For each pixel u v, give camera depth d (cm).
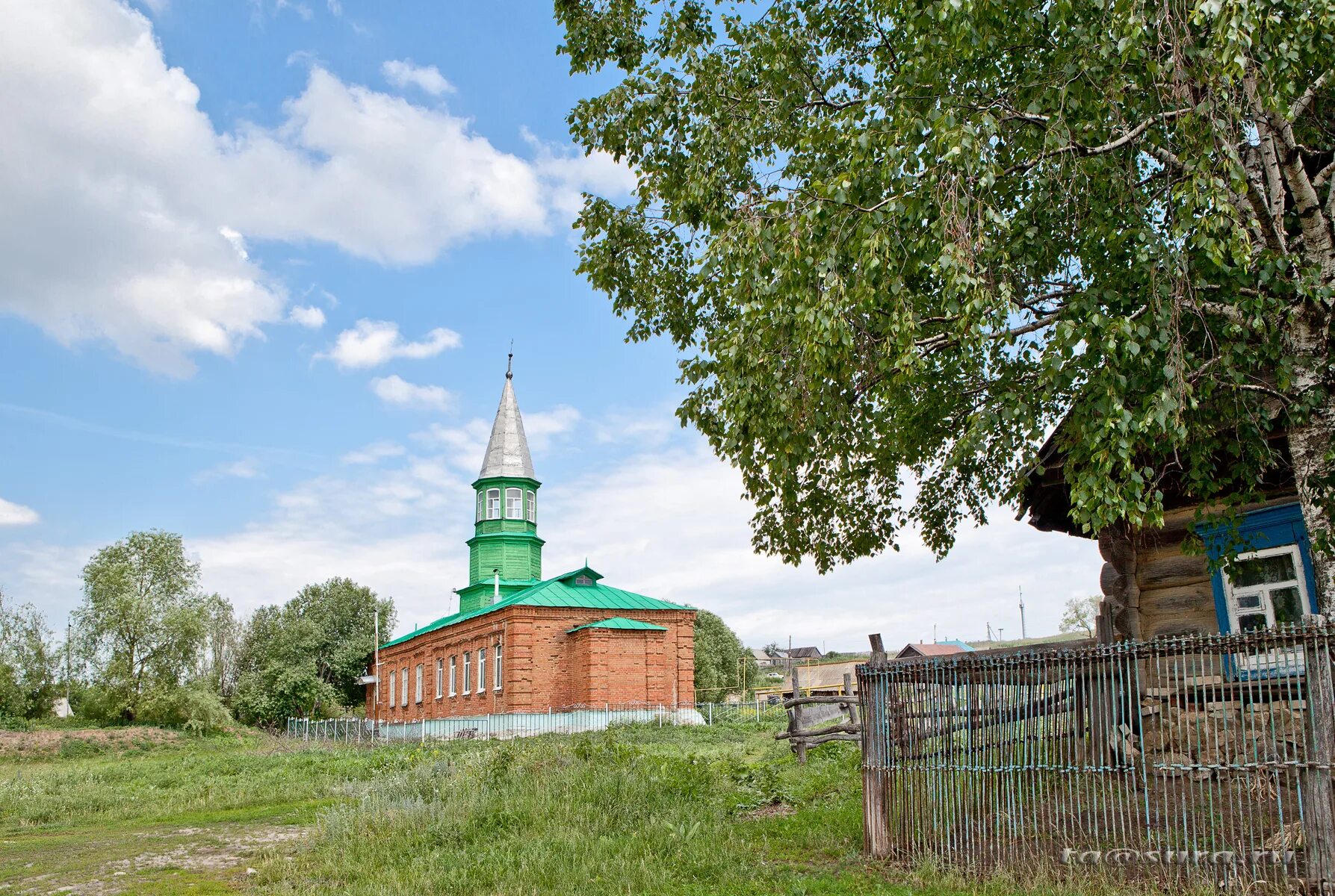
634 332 1406
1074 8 823
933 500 1401
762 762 1883
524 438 5362
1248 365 861
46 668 5872
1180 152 786
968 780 899
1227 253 831
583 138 1326
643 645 4128
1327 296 790
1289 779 842
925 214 831
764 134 1188
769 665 10694
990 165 789
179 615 5831
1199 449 910
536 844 1043
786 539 1348
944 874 854
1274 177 877
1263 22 715
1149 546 1266
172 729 5200
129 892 1012
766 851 1010
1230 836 788
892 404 1094
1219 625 1194
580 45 1323
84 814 1825
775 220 930
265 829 1470
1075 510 779
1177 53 732
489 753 1688
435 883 932
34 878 1136
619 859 966
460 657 4703
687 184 1231
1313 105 949
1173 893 741
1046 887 775
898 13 905
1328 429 841
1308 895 703
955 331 820
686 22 1301
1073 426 830
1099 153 857
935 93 928
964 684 920
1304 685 741
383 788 1481
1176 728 979
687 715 4112
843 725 1898
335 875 1020
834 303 832
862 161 875
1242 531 1192
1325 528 845
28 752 4091
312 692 6341
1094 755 847
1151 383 805
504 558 5056
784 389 964
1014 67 955
